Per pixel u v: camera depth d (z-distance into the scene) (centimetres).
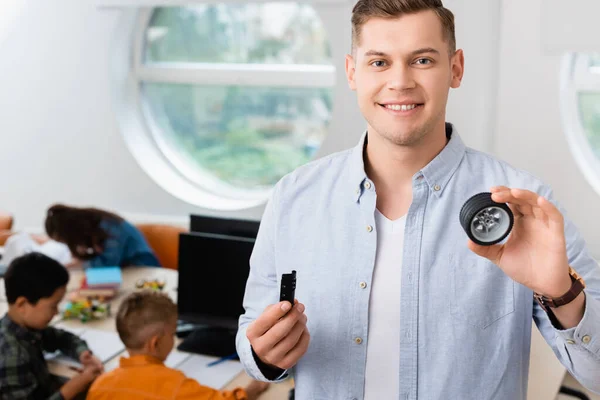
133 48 432
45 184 443
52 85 427
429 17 115
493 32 339
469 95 349
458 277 124
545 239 103
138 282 306
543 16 324
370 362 127
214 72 421
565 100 345
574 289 105
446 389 123
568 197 346
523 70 338
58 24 418
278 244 138
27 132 438
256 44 422
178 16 432
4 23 425
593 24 313
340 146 381
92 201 437
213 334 255
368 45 118
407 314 125
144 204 429
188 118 449
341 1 360
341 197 133
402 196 130
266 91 431
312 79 403
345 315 129
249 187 447
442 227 126
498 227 103
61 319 275
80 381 225
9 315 231
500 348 123
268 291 141
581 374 114
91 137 428
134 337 203
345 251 131
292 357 121
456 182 128
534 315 125
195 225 286
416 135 118
